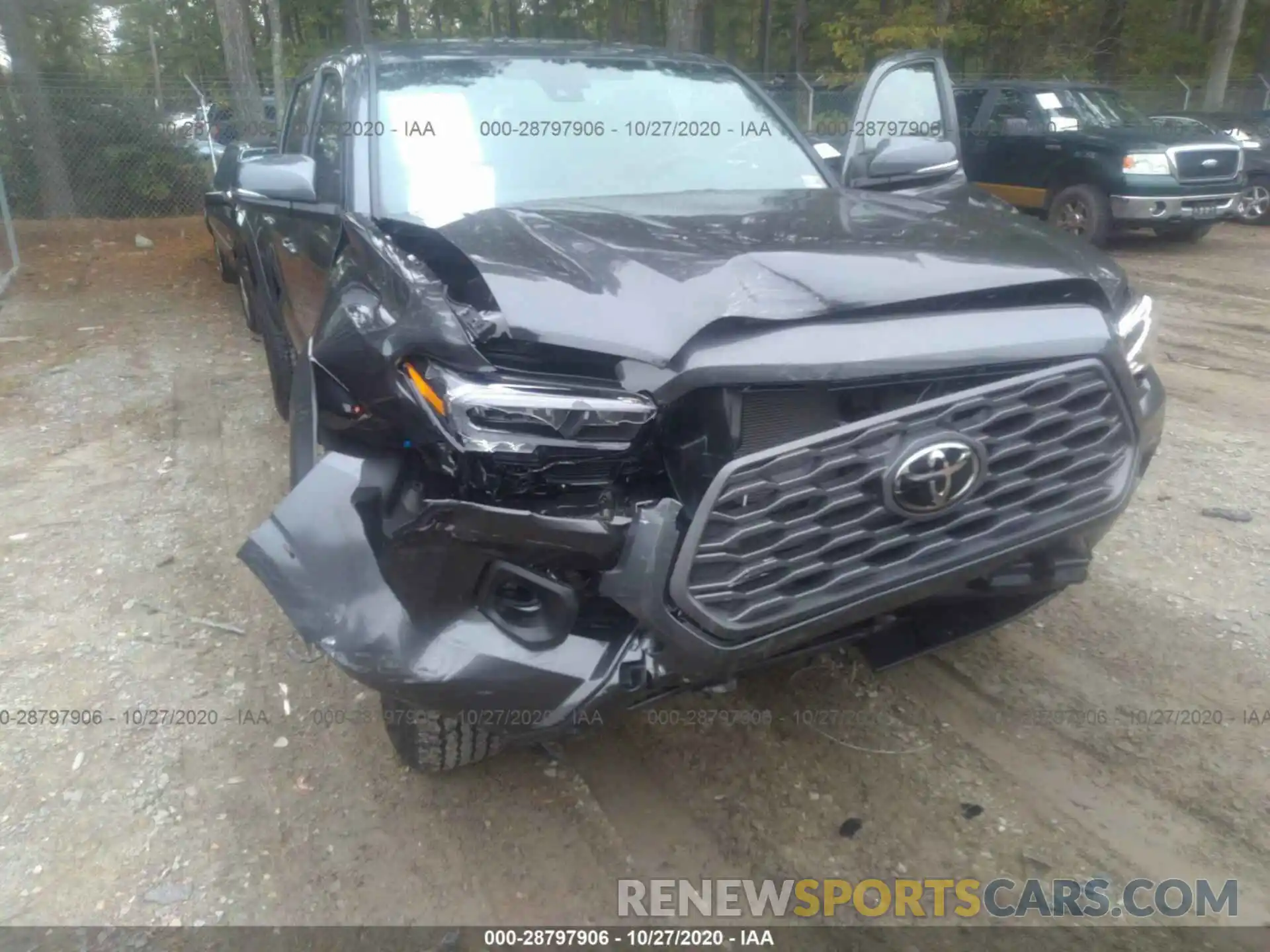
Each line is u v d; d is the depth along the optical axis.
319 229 3.68
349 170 3.54
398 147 3.59
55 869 2.60
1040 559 2.61
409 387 2.29
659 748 3.07
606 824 2.77
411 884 2.57
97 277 9.98
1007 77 19.89
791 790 2.89
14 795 2.85
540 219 3.00
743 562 2.23
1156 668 3.40
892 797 2.86
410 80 3.83
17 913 2.47
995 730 3.12
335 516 2.41
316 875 2.59
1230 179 11.31
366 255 2.81
